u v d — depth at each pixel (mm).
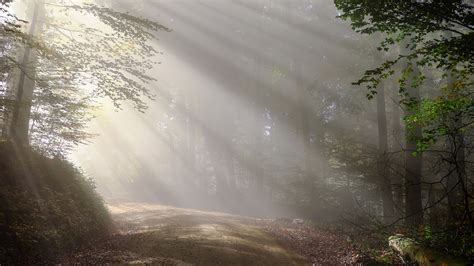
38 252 9070
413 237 9945
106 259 9375
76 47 13516
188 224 15398
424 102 9203
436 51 7984
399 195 17734
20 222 9461
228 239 12367
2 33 11859
